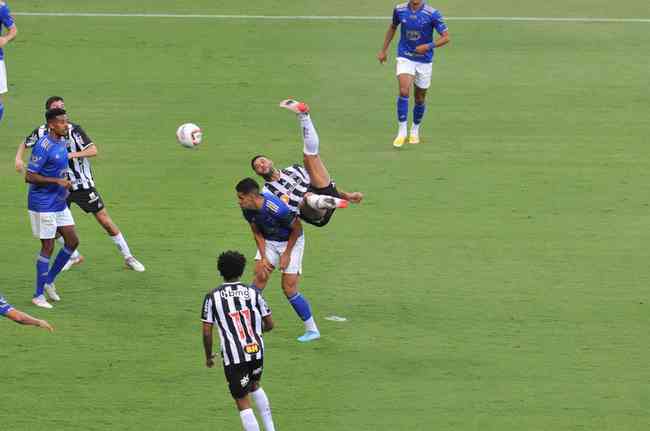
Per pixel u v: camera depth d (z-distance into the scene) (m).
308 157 41.00
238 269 32.19
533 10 83.12
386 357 37.28
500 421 33.25
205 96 65.06
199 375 36.06
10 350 37.50
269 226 37.47
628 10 83.44
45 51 72.38
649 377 36.00
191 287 42.56
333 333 39.00
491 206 50.50
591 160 56.16
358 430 32.75
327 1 84.94
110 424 33.00
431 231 47.81
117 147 57.25
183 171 54.28
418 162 55.75
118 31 76.81
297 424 33.09
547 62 71.75
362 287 42.66
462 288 42.62
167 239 46.81
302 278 43.34
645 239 47.12
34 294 41.72
